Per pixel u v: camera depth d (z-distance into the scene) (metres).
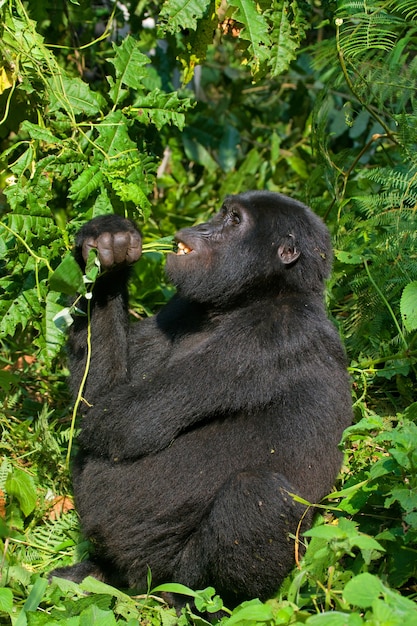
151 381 6.82
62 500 7.91
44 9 9.34
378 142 11.09
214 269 7.39
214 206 12.30
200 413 6.69
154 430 6.64
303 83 13.59
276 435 6.70
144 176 8.32
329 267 7.55
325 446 6.75
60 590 6.19
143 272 10.61
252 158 12.56
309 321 6.98
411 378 8.87
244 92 14.23
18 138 8.90
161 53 11.43
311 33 13.26
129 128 8.22
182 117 8.23
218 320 7.52
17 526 7.48
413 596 5.96
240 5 8.12
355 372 8.84
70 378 7.29
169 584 5.81
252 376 6.70
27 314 7.67
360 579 4.82
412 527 5.93
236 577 6.34
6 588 5.91
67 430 7.95
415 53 10.44
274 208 7.40
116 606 6.19
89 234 6.77
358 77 9.14
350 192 10.03
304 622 5.00
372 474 6.14
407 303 8.15
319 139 10.23
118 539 6.83
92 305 7.15
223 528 6.31
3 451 8.28
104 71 11.42
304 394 6.75
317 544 5.92
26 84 7.76
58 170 7.63
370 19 8.72
